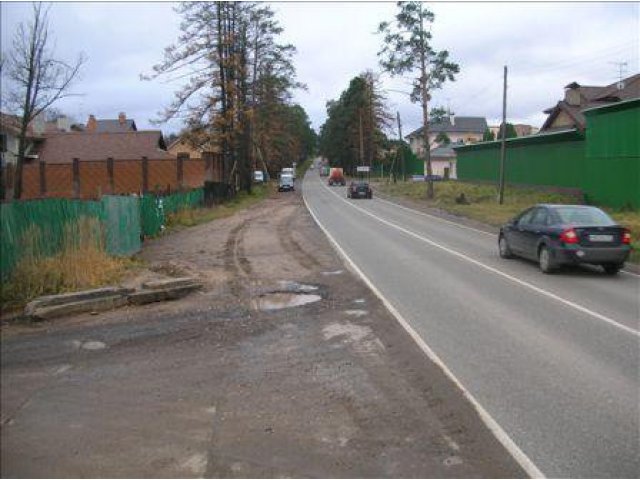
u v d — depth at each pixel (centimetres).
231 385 722
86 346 891
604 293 1279
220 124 4675
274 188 8125
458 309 1131
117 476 503
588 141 3400
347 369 781
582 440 564
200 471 511
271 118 6931
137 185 5128
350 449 549
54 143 5878
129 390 707
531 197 3938
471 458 530
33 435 583
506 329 980
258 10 5509
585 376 743
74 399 678
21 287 1159
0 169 2656
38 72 2930
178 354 852
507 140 4853
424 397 676
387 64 5006
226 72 4716
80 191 5128
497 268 1630
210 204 4450
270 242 2311
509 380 731
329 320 1054
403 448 551
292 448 552
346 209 4231
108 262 1424
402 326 1004
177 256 1911
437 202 4462
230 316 1085
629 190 3011
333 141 12619
